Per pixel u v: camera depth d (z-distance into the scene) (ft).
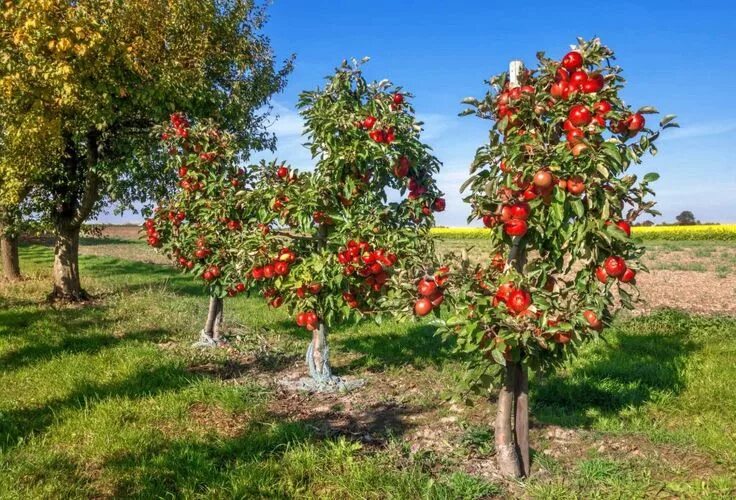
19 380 25.61
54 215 47.73
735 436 18.62
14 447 18.17
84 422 19.98
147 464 16.94
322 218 22.85
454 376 26.09
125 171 45.57
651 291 54.39
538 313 14.16
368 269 20.54
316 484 15.88
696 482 15.38
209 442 18.66
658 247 118.83
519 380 16.34
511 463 16.10
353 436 19.35
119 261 88.12
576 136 13.82
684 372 25.53
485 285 14.87
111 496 15.26
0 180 43.83
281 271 22.29
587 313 14.08
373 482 15.62
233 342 33.63
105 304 46.70
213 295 31.55
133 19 42.50
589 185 13.83
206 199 30.14
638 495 14.84
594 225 13.80
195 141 31.71
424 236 24.11
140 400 22.50
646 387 23.90
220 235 29.73
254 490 15.37
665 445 18.11
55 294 48.01
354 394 24.32
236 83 48.08
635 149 14.56
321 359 25.63
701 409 21.53
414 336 34.24
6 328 36.27
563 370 26.11
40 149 40.37
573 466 16.89
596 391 23.52
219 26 47.26
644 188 14.32
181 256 31.81
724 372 25.27
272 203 23.71
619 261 13.93
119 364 27.71
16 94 37.09
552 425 20.02
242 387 23.94
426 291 15.14
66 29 36.45
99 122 40.22
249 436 19.01
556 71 15.16
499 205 14.80
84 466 16.99
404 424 20.59
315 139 23.88
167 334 35.86
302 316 22.86
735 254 100.89
